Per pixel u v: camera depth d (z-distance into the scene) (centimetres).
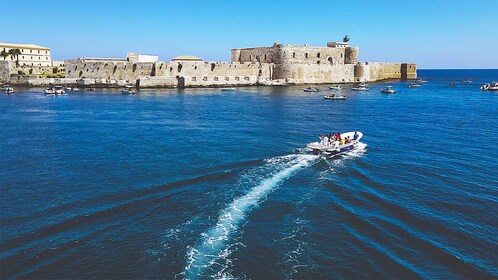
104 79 9781
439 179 2339
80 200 1969
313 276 1335
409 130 4175
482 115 5531
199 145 3262
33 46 12644
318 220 1755
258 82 10856
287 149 3119
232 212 1839
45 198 1998
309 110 5897
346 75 12431
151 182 2244
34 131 4000
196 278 1325
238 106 6338
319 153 2883
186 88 9806
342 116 5272
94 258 1441
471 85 13262
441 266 1383
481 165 2666
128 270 1370
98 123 4556
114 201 1958
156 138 3588
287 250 1498
